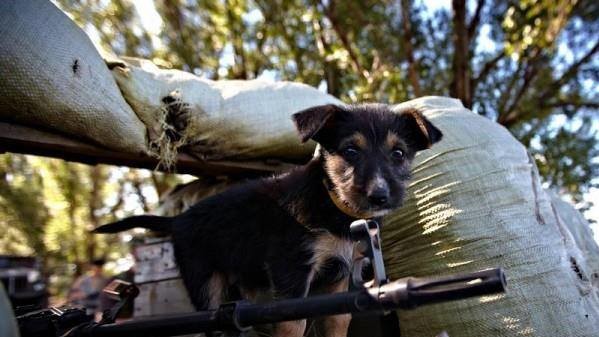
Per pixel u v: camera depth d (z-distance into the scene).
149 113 0.37
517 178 0.38
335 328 0.37
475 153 0.38
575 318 0.34
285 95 0.44
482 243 0.36
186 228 0.40
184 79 0.40
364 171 0.34
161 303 0.47
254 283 0.38
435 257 0.37
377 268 0.22
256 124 0.41
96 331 0.26
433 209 0.38
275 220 0.37
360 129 0.35
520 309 0.34
